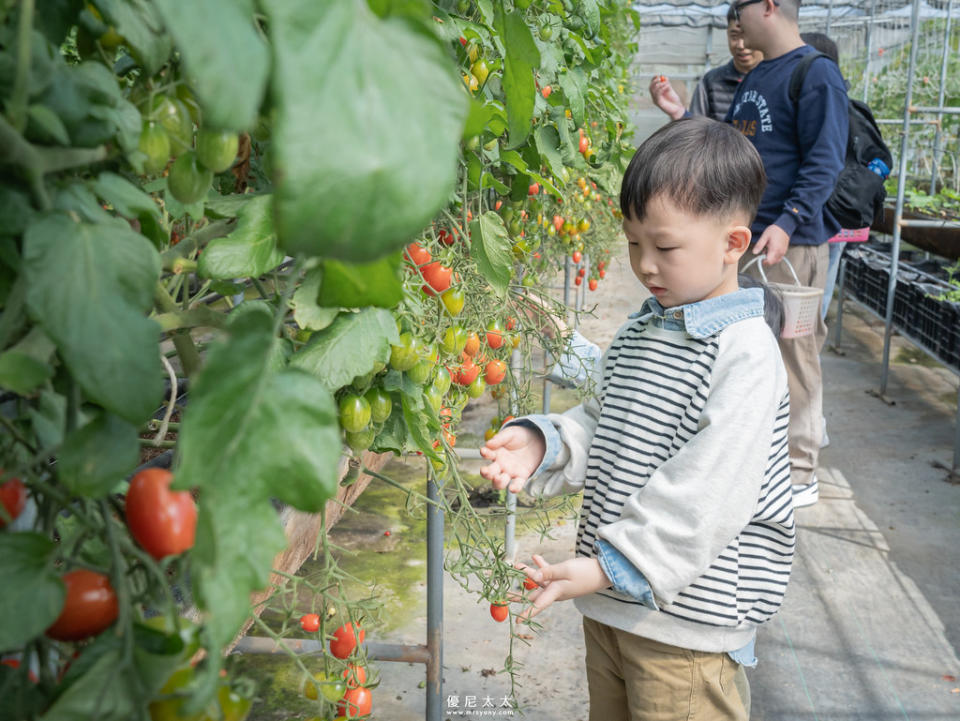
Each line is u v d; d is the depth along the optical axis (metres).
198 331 1.95
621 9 2.41
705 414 1.28
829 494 3.54
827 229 3.20
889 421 4.38
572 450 1.51
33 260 0.39
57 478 0.47
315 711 2.14
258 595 1.10
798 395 3.18
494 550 1.27
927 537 3.18
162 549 0.44
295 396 0.36
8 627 0.38
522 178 1.67
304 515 1.17
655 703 1.38
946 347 4.16
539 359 4.91
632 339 1.46
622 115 2.61
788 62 3.11
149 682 0.38
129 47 0.47
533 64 0.64
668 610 1.33
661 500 1.25
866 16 7.47
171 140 0.51
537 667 2.41
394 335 0.83
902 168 4.50
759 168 1.31
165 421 0.85
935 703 2.28
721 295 1.36
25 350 0.44
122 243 0.41
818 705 2.28
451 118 0.30
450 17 1.22
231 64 0.28
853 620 2.67
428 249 1.26
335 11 0.28
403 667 2.40
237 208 0.73
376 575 2.83
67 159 0.41
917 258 6.06
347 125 0.27
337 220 0.27
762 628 2.63
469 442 3.85
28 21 0.37
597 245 4.06
